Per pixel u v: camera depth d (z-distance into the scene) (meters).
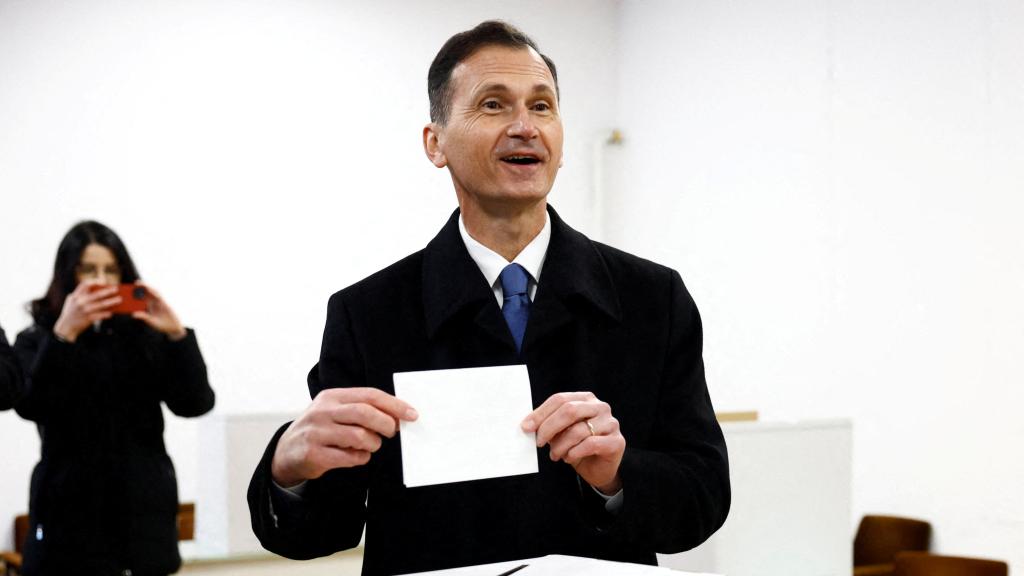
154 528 2.50
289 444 1.04
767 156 5.26
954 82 4.16
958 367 4.09
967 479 4.02
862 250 4.61
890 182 4.47
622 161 6.47
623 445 1.01
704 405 1.24
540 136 1.16
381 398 0.98
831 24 4.84
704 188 5.74
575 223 6.41
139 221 5.25
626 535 1.08
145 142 5.29
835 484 2.05
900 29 4.44
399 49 5.98
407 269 1.27
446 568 1.13
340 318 1.24
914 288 4.32
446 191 6.06
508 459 0.98
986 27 4.02
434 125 1.24
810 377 4.89
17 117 5.01
